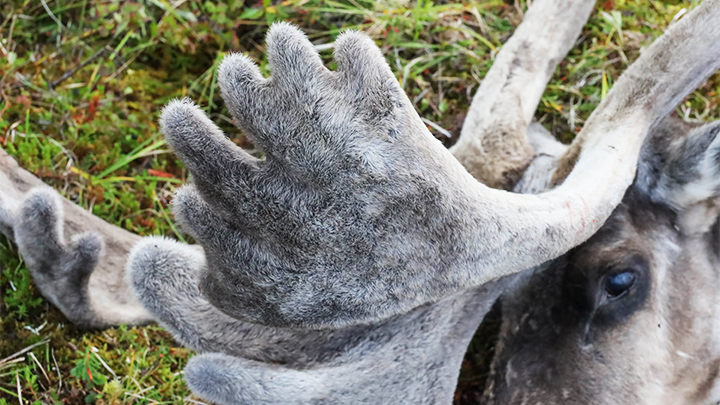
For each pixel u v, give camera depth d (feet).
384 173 2.99
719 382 3.88
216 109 5.02
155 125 4.86
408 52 5.12
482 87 4.42
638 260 3.70
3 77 4.83
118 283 4.38
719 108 4.93
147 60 5.14
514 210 3.25
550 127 4.96
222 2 5.11
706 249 3.86
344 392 3.33
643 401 3.66
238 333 3.44
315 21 5.19
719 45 3.76
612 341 3.66
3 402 3.99
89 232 4.12
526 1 5.19
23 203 4.04
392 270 3.10
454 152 4.20
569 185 3.52
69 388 4.16
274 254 3.06
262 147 2.98
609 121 3.81
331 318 3.14
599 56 5.03
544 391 3.67
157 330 4.34
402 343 3.42
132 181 4.77
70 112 4.81
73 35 5.10
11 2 5.09
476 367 4.30
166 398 4.18
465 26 5.17
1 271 4.34
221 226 3.07
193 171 3.01
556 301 3.74
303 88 2.93
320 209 3.01
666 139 3.89
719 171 3.70
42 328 4.25
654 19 5.13
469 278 3.21
